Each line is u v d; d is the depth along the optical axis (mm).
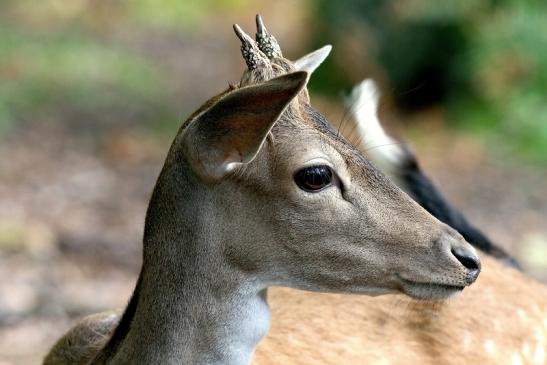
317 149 5246
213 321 5426
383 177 5438
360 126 7789
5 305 11406
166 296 5469
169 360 5484
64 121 20109
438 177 18094
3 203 15133
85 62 24531
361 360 6570
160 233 5484
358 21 21219
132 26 31109
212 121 5125
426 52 20984
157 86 23938
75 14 30297
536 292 7527
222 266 5398
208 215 5355
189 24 32844
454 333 6961
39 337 10766
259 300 5500
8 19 27984
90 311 11438
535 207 16922
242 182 5281
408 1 21219
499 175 18375
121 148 18750
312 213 5277
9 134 18828
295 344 6492
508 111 20547
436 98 21234
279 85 4910
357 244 5332
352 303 6910
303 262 5363
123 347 5664
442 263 5344
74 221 14656
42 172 16984
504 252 8234
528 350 7133
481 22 20875
